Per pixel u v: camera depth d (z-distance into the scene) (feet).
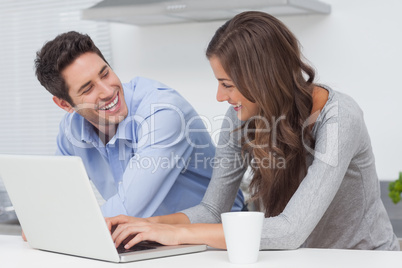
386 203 10.07
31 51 14.16
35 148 14.30
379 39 10.55
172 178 6.57
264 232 4.66
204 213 5.87
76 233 4.56
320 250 4.67
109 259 4.40
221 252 4.73
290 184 5.65
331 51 10.92
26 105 14.33
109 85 6.49
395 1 10.40
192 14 10.98
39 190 4.68
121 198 6.29
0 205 12.60
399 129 10.48
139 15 10.64
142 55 12.72
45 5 13.89
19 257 4.77
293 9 10.26
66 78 6.40
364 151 5.47
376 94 10.62
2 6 14.40
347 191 5.67
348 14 10.75
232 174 6.08
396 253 4.46
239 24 5.28
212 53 5.33
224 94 5.51
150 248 4.72
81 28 13.48
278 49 5.26
